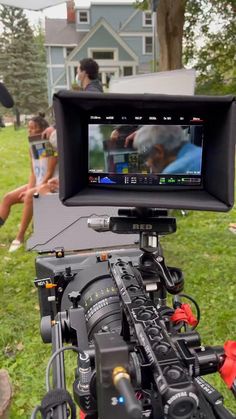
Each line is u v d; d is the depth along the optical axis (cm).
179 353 82
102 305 127
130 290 102
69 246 215
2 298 339
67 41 2917
